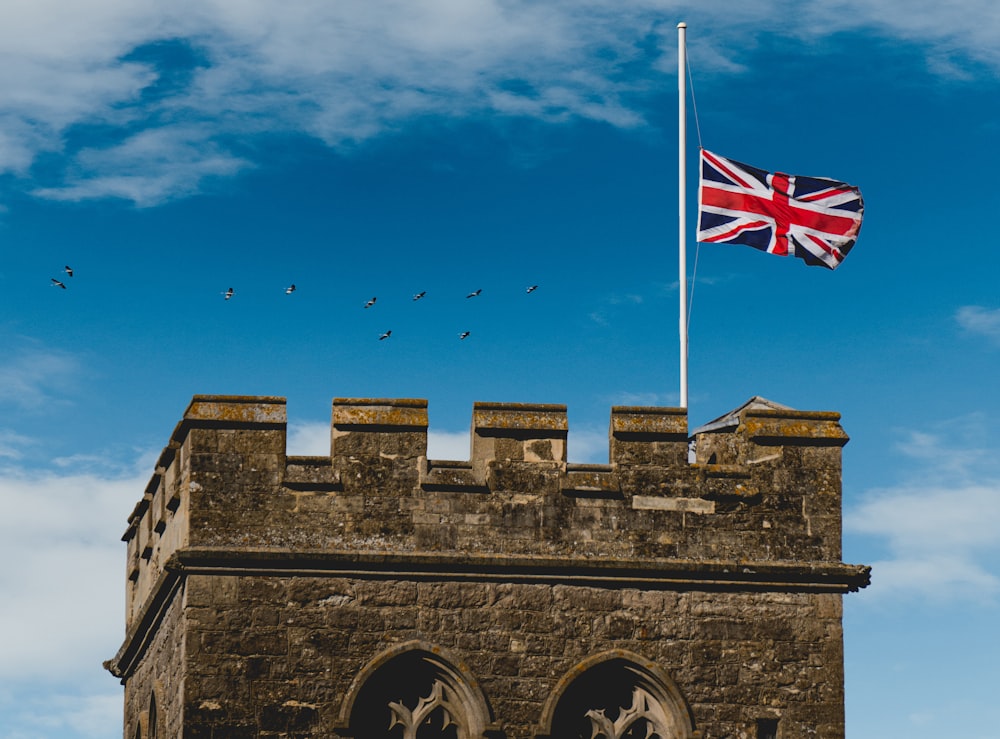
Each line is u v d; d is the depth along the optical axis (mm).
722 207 37219
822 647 31578
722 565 31562
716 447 32969
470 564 31156
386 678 30906
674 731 31094
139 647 35156
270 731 30438
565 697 31062
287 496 31250
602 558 31422
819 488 32188
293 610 30844
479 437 31797
